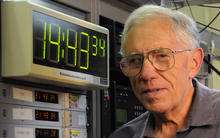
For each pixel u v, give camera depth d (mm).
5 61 1382
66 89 1711
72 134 1704
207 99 1232
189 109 1245
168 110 1209
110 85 2004
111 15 2045
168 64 1166
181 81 1190
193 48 1234
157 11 1214
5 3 1390
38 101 1555
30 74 1370
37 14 1434
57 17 1541
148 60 1174
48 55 1475
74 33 1628
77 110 1765
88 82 1670
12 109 1430
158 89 1175
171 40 1183
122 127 1489
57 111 1646
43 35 1458
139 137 1371
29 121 1498
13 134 1419
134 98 2186
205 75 2576
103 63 1781
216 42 2812
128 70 1229
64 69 1553
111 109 1977
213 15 3465
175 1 2291
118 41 2072
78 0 1823
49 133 1589
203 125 1168
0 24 1391
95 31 1753
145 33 1187
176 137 1199
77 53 1634
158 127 1320
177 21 1208
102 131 1895
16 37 1374
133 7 2217
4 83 1408
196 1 2318
